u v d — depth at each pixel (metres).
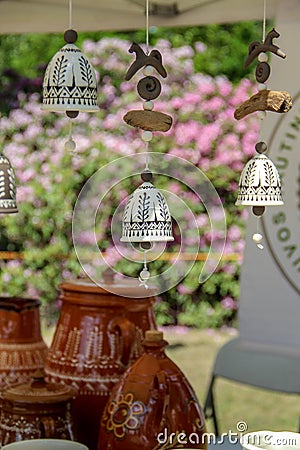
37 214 4.88
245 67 1.55
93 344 1.87
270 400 5.12
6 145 4.87
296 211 3.07
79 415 1.86
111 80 4.94
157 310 5.22
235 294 5.14
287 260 3.09
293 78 3.05
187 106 4.68
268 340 3.14
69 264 4.94
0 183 1.77
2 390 1.77
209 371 5.27
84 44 5.00
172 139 4.59
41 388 1.76
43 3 2.65
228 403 5.08
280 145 3.09
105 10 2.65
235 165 4.55
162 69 1.46
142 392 1.66
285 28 3.04
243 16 2.77
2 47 5.74
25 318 2.07
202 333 5.32
